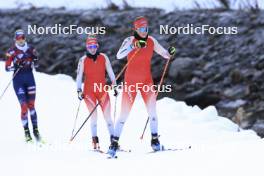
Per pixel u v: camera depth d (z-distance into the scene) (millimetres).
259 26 41562
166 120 26172
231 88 36000
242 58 38719
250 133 24594
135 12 46875
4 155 19047
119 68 40531
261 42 39656
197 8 45531
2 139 22125
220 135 24109
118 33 45031
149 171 14281
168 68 39094
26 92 22203
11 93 28375
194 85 37125
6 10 51906
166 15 45469
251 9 43875
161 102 29516
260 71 36875
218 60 39094
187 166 14328
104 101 20078
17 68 22000
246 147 15906
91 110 20375
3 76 31062
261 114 31859
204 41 41438
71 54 43688
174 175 13570
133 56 18422
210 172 13414
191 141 22750
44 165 16688
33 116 21938
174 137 23453
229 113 32938
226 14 43750
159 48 18969
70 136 23234
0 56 45500
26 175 15297
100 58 20109
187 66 38500
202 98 35344
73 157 18266
